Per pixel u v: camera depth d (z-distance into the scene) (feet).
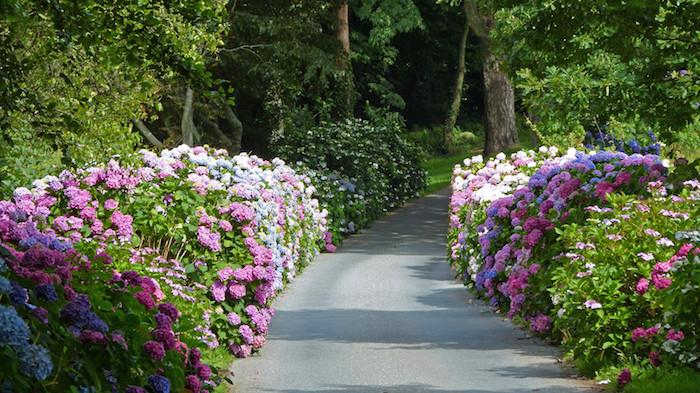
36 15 35.55
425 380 39.63
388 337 50.78
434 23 230.89
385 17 210.38
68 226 42.93
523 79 67.56
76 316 23.98
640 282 40.24
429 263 90.68
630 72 49.24
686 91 41.75
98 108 49.34
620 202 47.29
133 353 25.93
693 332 37.11
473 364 43.09
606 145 90.84
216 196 48.32
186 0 36.01
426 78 242.37
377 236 117.19
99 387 23.43
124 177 45.78
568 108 55.16
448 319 57.41
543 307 50.21
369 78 230.07
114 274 28.25
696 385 34.47
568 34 41.65
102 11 34.96
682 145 75.20
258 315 46.21
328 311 61.00
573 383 38.58
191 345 31.89
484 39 152.87
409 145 156.35
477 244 68.64
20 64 36.58
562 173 57.41
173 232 45.11
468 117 252.01
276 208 59.72
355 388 38.14
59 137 37.93
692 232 37.65
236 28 119.96
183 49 37.14
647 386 35.29
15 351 19.93
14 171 54.29
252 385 38.91
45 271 24.59
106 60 36.47
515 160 83.41
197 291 42.96
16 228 26.68
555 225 53.42
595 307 39.88
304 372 41.60
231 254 47.01
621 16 39.83
